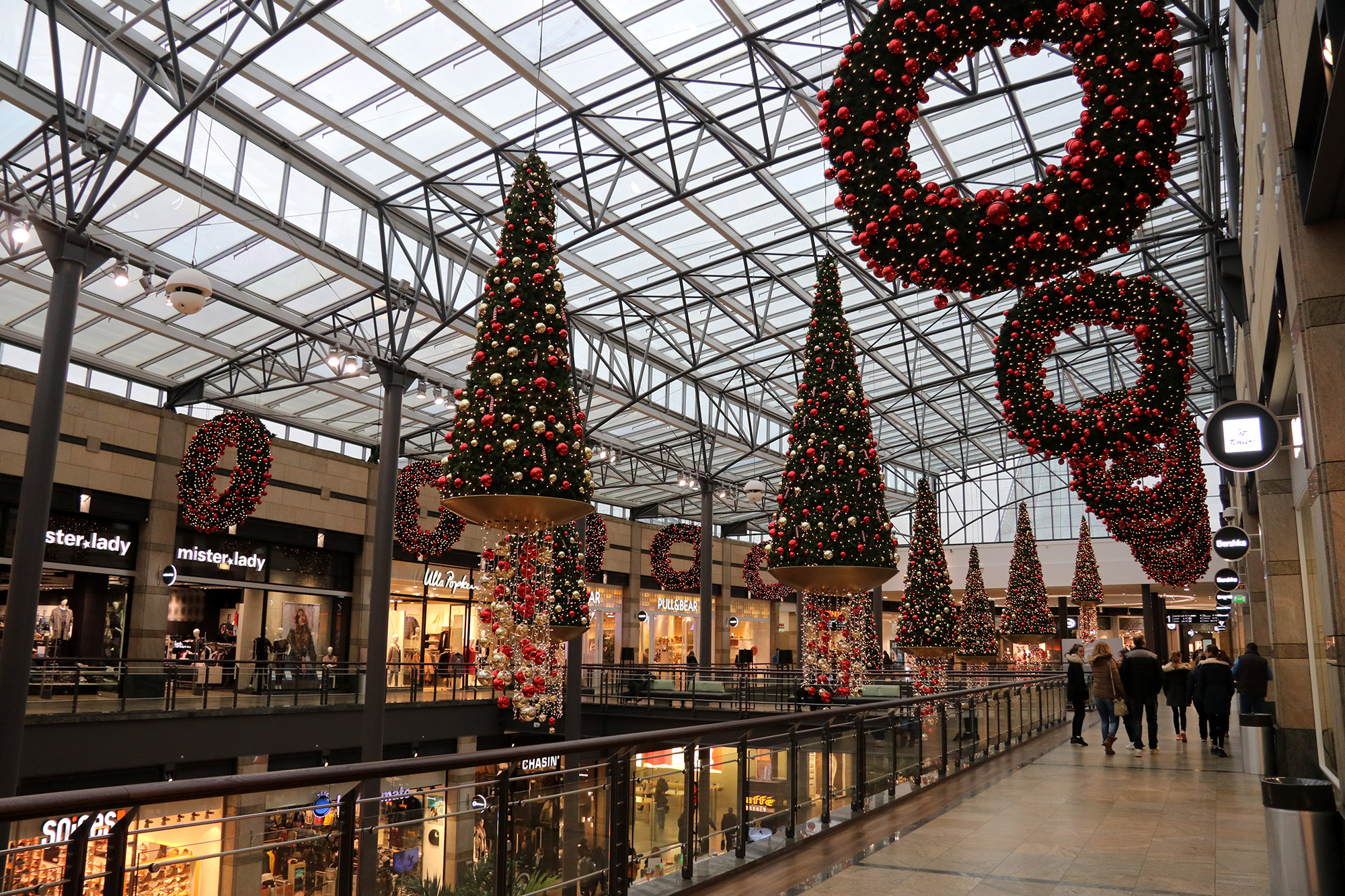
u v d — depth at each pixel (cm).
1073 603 2916
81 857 288
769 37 1355
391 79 1359
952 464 4312
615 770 519
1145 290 789
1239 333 1285
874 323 2594
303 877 358
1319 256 514
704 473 3014
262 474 1839
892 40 404
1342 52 375
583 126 1511
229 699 1772
